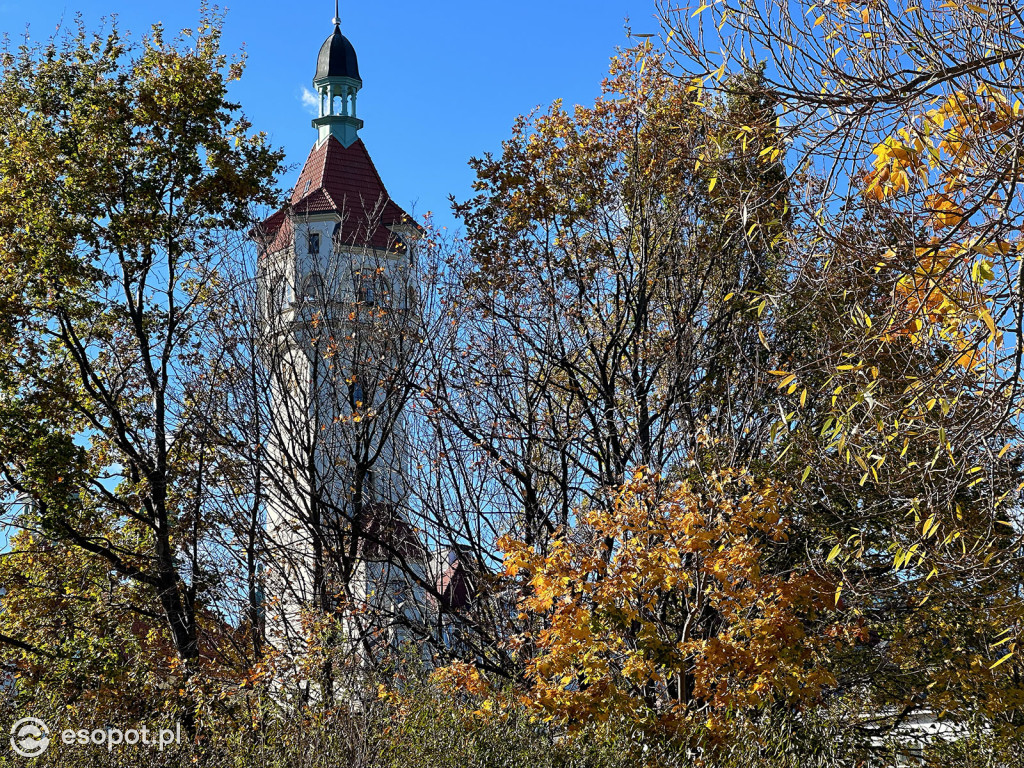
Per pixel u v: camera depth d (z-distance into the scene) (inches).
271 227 884.0
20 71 750.5
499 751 354.3
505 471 684.7
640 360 665.0
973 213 210.1
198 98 761.6
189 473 759.1
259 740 413.1
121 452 781.3
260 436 756.6
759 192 251.9
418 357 742.5
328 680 479.5
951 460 235.0
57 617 726.5
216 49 786.2
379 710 417.7
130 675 639.1
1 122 741.9
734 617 430.6
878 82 219.6
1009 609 416.5
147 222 730.2
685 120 417.7
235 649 655.8
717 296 622.2
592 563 436.5
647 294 670.5
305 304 810.2
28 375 733.3
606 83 660.1
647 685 490.3
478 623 618.8
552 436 688.4
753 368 543.2
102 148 727.1
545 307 692.7
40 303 724.7
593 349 677.3
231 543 719.1
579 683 457.1
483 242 700.7
